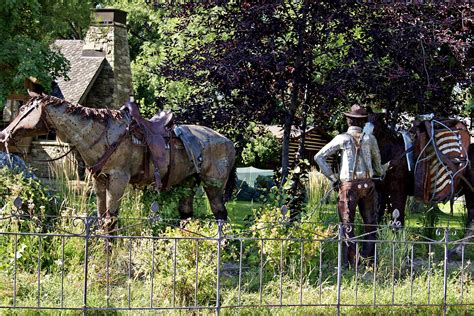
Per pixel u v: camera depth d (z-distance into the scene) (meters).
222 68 12.48
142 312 7.69
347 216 10.69
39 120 9.71
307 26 12.96
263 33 12.81
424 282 9.59
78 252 9.47
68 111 9.80
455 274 10.22
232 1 13.44
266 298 8.47
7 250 9.26
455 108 15.16
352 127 10.88
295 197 12.02
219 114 13.09
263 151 20.50
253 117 13.23
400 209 11.93
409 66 13.24
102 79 26.67
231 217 13.39
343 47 13.13
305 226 10.30
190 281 8.33
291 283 9.14
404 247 10.58
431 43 12.83
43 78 16.67
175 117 13.29
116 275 9.04
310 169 13.80
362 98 13.45
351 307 8.22
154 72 14.13
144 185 10.75
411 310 8.43
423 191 11.61
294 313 7.98
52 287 8.37
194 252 8.76
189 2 13.52
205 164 11.13
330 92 12.55
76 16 17.69
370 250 10.76
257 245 10.01
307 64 12.92
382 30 12.82
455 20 13.23
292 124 13.75
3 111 26.11
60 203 10.88
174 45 14.81
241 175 28.03
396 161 11.76
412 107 14.45
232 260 10.66
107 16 26.80
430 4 13.36
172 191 11.27
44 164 22.67
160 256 8.71
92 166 9.98
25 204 10.04
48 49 17.27
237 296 8.34
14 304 7.20
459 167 11.60
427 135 11.67
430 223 13.28
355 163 10.70
